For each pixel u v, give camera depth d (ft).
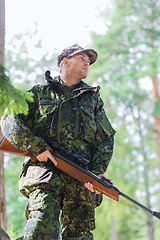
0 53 15.39
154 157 72.59
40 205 12.65
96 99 14.35
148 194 59.26
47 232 12.31
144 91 69.41
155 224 59.47
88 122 13.84
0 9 24.00
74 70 14.21
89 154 13.99
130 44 72.08
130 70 68.33
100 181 13.52
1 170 27.07
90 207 14.08
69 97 13.89
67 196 13.78
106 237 61.26
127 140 60.13
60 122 13.64
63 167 13.26
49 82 13.98
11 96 12.99
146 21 75.10
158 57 70.85
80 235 13.98
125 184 58.29
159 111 70.79
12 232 19.47
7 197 59.82
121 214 56.90
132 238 75.31
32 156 13.33
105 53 69.31
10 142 13.24
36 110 13.75
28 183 13.16
